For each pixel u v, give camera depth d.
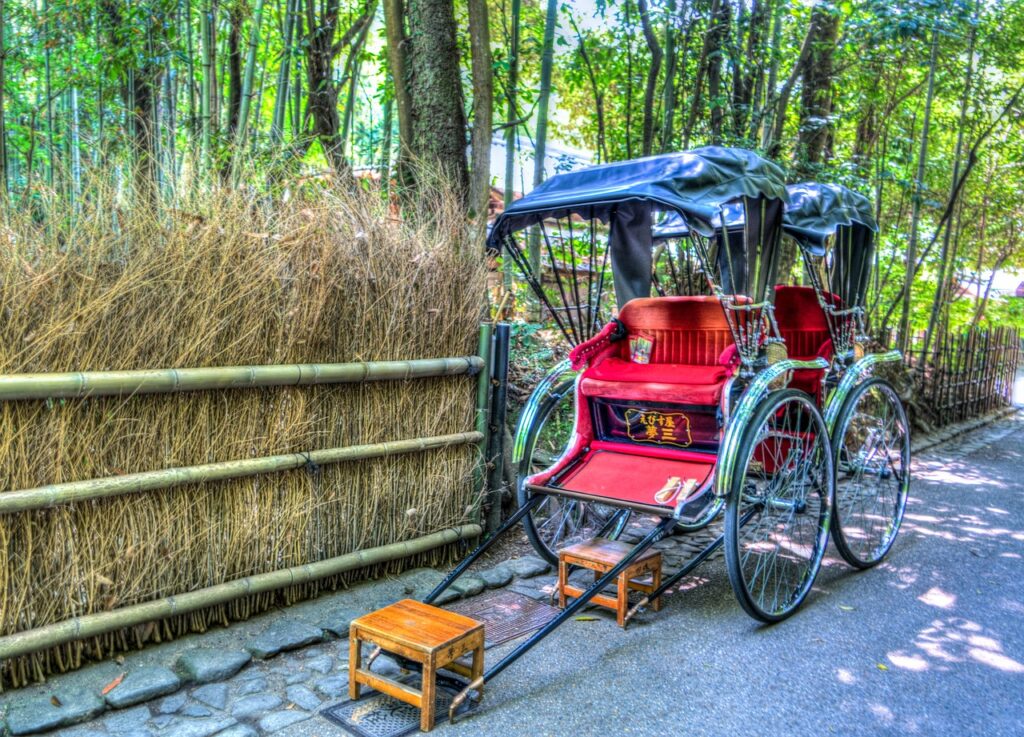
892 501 4.29
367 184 3.79
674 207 2.96
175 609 2.61
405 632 2.37
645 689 2.57
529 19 7.35
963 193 10.18
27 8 5.07
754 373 3.28
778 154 6.78
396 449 3.28
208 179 2.98
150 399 2.58
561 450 4.67
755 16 6.35
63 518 2.40
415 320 3.37
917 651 2.90
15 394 2.25
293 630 2.82
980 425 9.06
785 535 4.21
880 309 10.74
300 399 2.98
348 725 2.30
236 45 5.34
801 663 2.78
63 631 2.36
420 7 4.42
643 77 7.01
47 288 2.36
